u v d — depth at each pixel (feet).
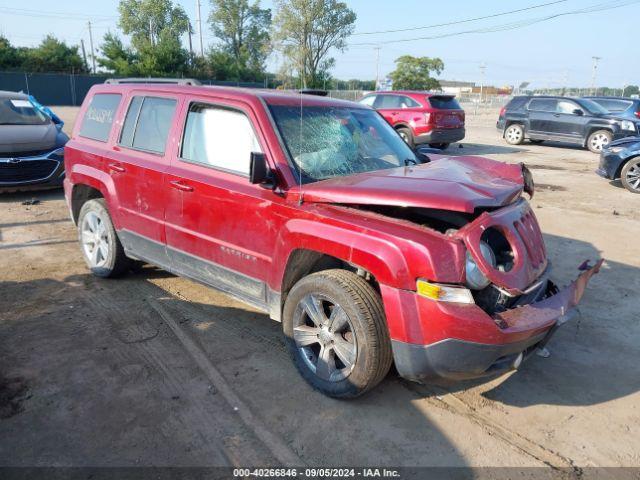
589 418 10.91
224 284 13.38
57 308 15.21
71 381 11.60
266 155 11.97
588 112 55.06
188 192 13.48
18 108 32.09
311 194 11.02
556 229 24.84
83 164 17.21
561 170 42.68
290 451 9.63
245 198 12.19
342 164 12.78
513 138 60.90
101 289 16.66
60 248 20.68
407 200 9.73
